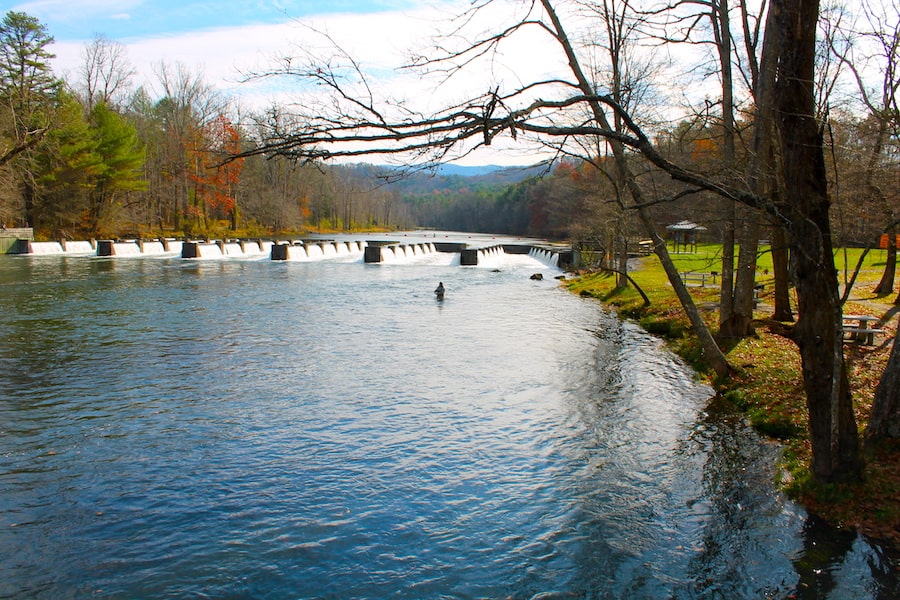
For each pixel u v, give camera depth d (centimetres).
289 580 700
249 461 1017
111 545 770
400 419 1225
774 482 915
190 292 3141
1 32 4859
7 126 3747
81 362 1658
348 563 732
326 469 989
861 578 680
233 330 2145
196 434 1136
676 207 1453
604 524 820
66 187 6059
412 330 2194
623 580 698
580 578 703
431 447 1082
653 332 2177
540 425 1196
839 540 750
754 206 708
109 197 6794
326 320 2386
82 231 6712
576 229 4394
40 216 6244
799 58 681
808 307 781
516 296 3228
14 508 859
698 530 801
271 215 9469
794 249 753
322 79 538
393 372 1586
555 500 888
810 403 828
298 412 1262
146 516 840
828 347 787
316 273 4362
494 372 1595
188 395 1370
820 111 934
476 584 693
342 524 820
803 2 672
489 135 542
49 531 801
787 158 712
